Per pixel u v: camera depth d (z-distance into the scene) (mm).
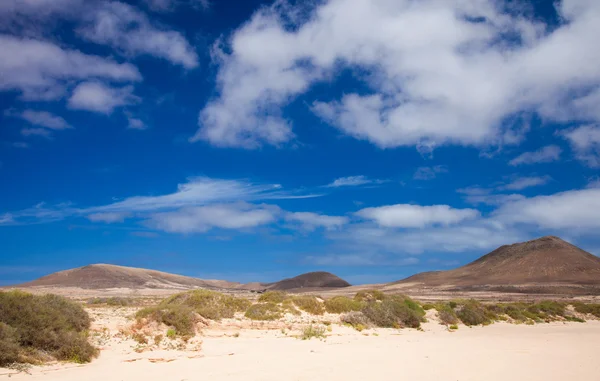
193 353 18438
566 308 58781
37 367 14430
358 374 14648
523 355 19828
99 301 51656
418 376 14539
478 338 27859
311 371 14969
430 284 187375
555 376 15086
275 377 13953
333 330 28016
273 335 24844
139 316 23656
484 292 139500
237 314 29484
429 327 35219
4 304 15836
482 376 14812
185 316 23359
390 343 23672
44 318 16219
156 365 15727
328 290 188875
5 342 14109
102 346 18297
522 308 55312
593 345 24484
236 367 15508
